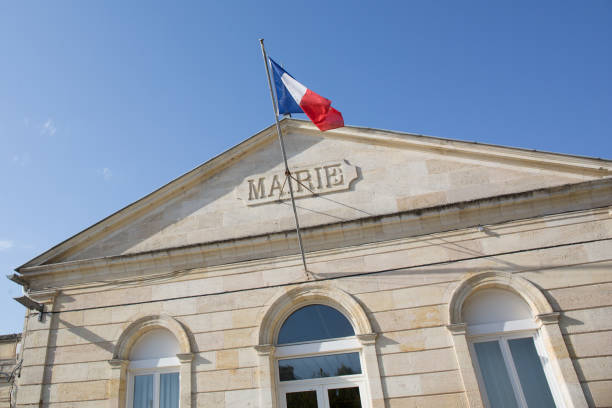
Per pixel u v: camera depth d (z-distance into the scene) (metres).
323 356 11.41
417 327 10.86
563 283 10.64
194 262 12.67
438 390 10.19
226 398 10.98
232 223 13.17
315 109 12.00
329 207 12.78
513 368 10.51
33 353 12.23
